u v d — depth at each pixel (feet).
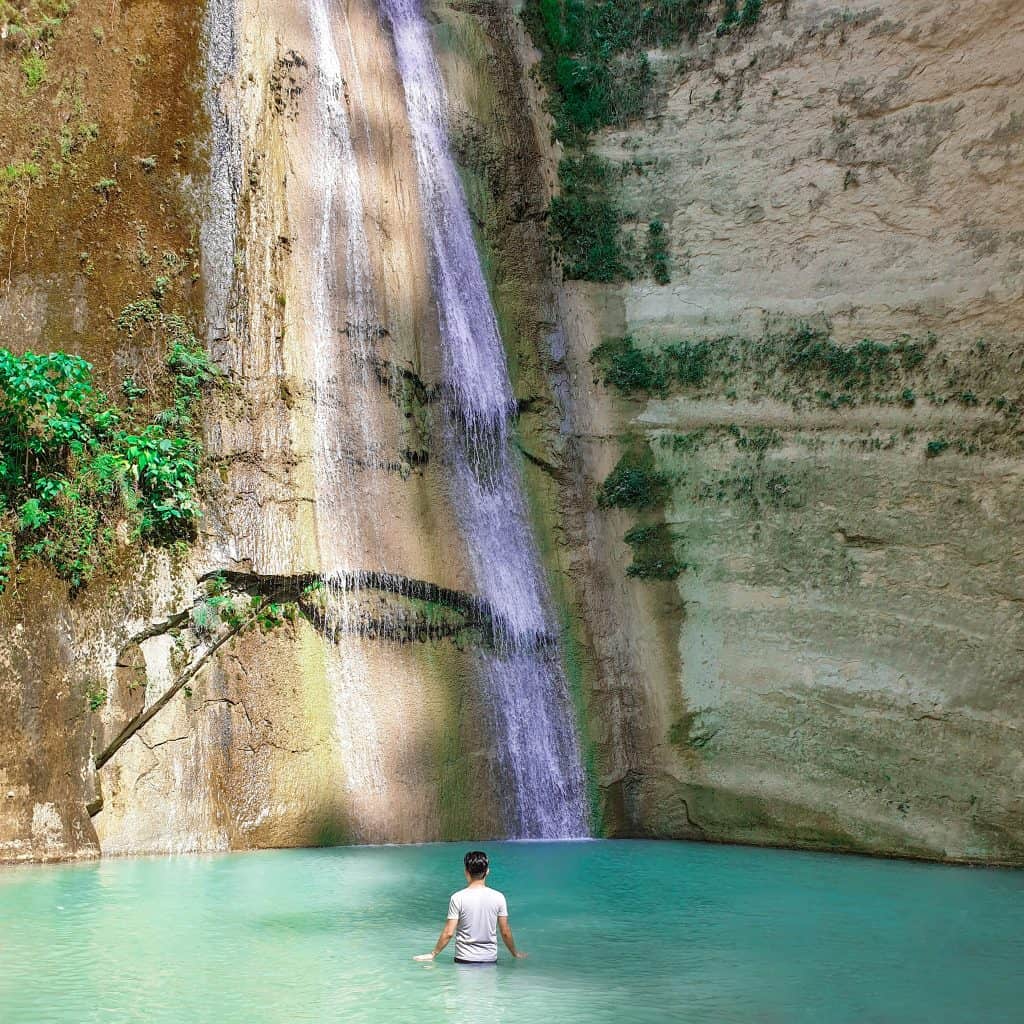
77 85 48.55
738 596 50.29
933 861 42.22
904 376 48.67
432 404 52.95
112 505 43.16
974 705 43.16
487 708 49.08
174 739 42.22
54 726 39.70
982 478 45.52
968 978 25.70
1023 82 48.24
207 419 46.21
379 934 28.99
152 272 47.03
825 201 52.80
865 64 52.80
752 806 47.03
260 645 44.86
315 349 49.52
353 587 47.47
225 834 42.22
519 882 37.32
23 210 46.47
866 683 45.78
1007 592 43.80
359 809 44.80
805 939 29.48
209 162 49.03
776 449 51.24
